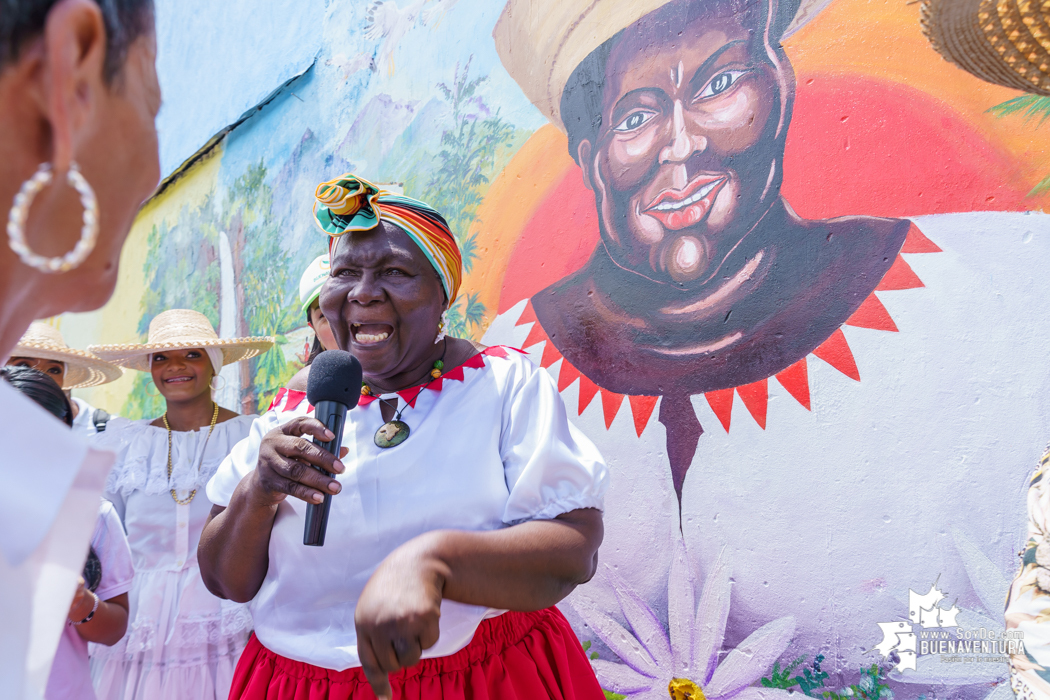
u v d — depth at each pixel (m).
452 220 2.79
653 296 2.09
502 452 1.19
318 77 3.79
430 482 1.14
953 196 1.58
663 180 2.10
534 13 2.54
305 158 3.80
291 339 3.70
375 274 1.21
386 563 0.90
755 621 1.78
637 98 2.19
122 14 0.55
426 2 3.09
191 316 3.00
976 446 1.49
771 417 1.81
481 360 1.29
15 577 0.48
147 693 2.42
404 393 1.24
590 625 2.11
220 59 4.74
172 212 5.18
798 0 1.86
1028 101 1.49
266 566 1.23
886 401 1.63
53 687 1.76
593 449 1.21
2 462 0.49
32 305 0.55
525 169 2.53
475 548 0.94
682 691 1.89
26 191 0.46
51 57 0.47
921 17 1.65
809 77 1.83
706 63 2.04
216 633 2.52
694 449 1.95
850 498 1.66
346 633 1.12
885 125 1.69
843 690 1.61
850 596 1.63
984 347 1.51
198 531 2.63
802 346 1.77
